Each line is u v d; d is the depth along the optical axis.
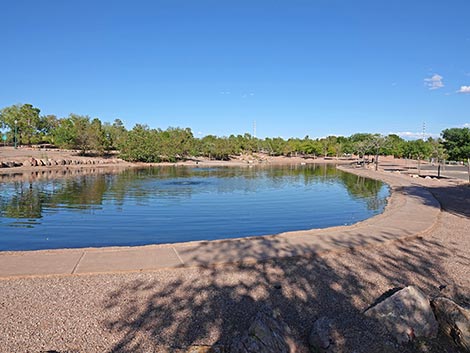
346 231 10.43
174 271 6.82
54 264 6.98
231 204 19.27
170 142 69.44
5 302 5.35
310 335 4.58
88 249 8.20
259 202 20.14
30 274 6.40
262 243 8.92
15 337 4.41
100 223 13.93
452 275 6.95
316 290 6.11
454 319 4.80
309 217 15.86
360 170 51.28
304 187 28.91
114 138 75.12
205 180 33.88
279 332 4.32
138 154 63.50
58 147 75.44
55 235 11.95
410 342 4.65
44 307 5.21
